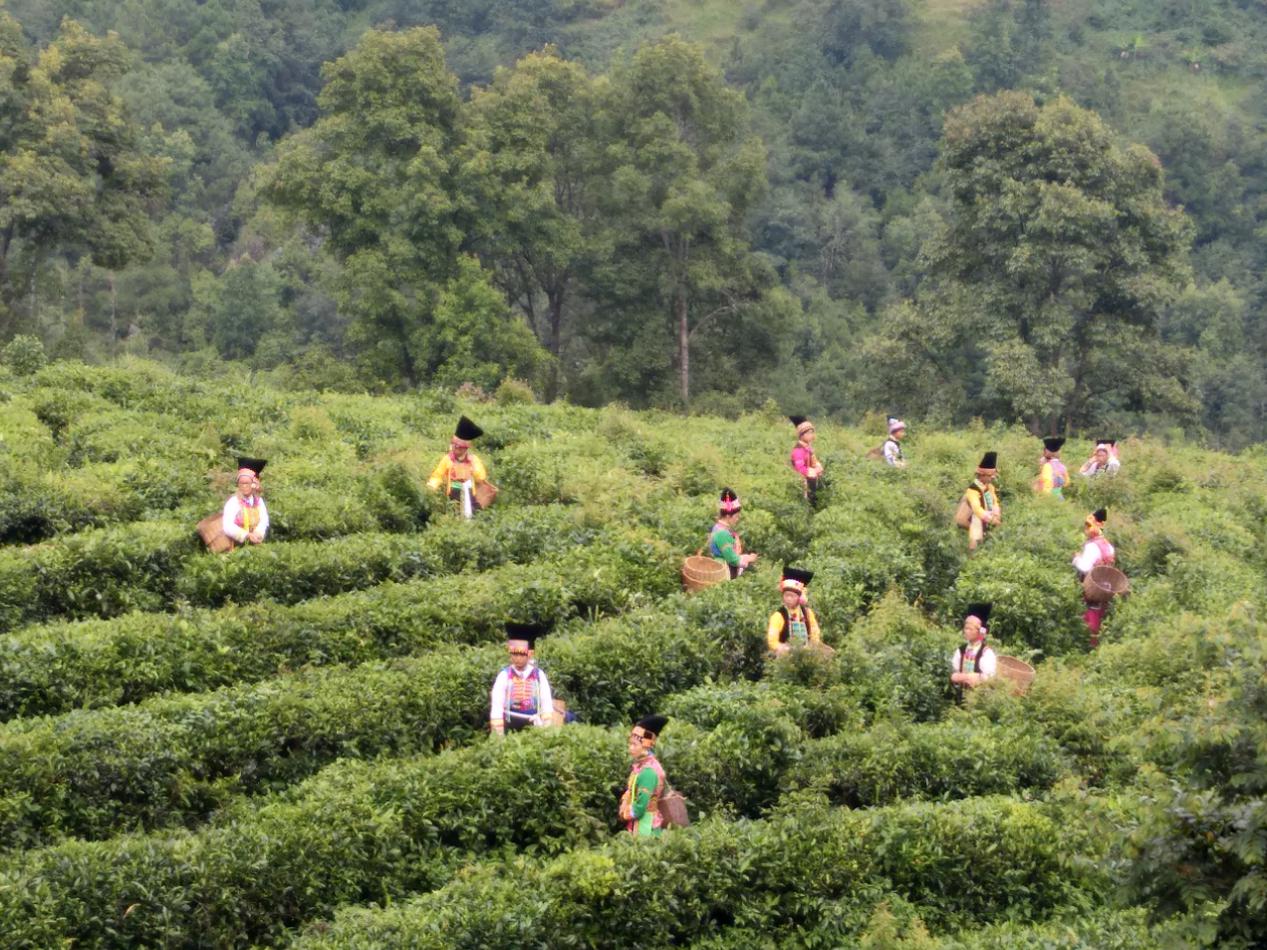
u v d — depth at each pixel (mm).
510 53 118688
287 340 74938
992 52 106250
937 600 18281
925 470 24812
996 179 41406
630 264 47875
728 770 12250
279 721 12352
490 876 10188
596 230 49688
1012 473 25016
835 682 13992
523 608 15562
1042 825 11055
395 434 24828
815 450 26312
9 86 41562
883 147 99750
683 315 48656
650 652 14320
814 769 12250
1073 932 9578
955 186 42875
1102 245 41125
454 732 13023
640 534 17766
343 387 42906
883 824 10953
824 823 10898
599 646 14273
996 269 43094
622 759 11828
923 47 114875
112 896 9648
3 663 12617
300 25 122125
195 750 11852
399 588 15422
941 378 45031
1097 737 13070
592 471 21594
